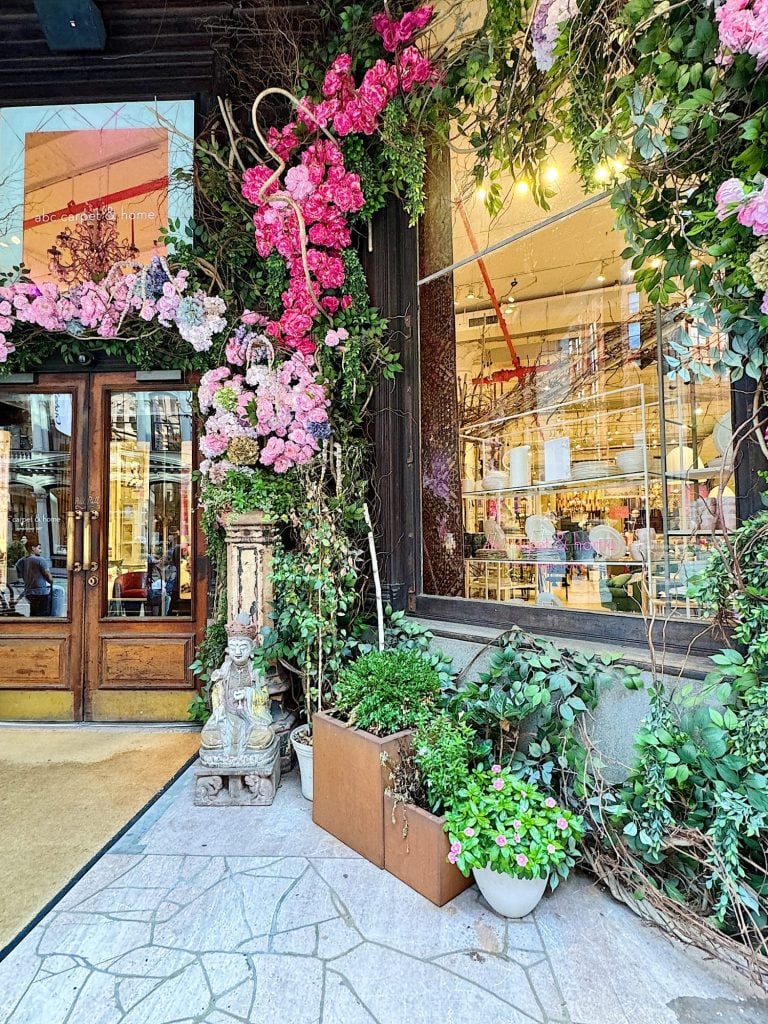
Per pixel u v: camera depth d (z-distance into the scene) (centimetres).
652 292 152
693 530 177
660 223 145
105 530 319
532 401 271
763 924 130
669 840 146
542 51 183
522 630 207
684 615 170
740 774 137
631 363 227
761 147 122
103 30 314
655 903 146
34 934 139
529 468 269
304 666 241
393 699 188
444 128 246
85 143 323
